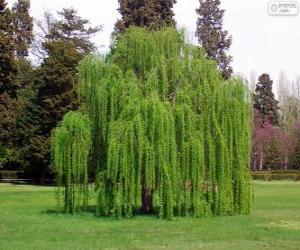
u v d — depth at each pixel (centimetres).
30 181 6328
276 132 9262
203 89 2558
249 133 2664
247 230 2125
